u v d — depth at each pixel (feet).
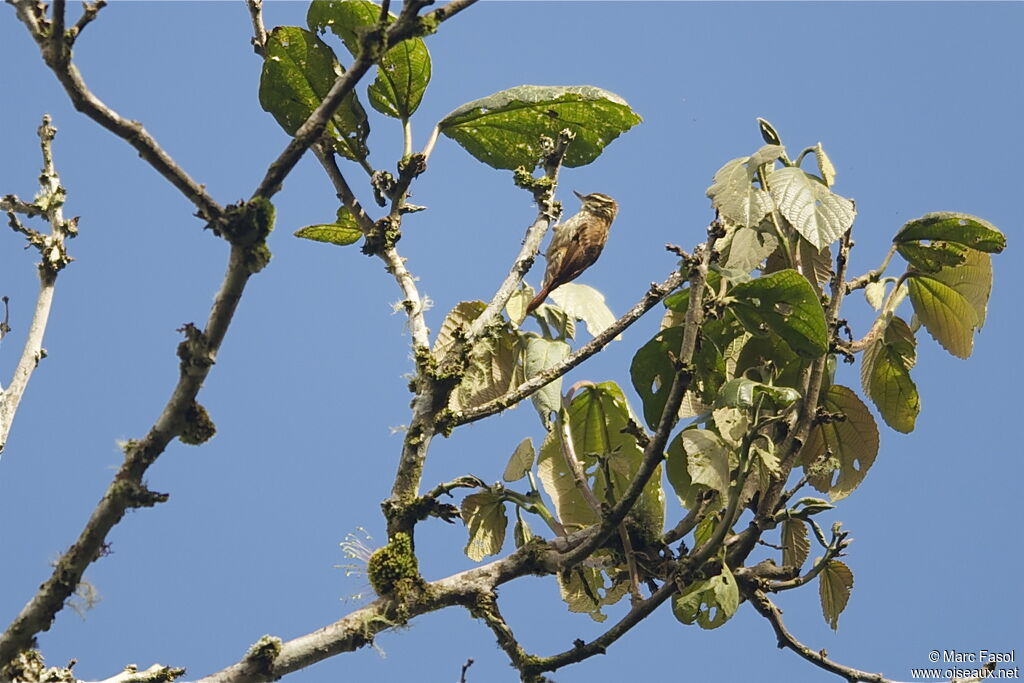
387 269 29.48
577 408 32.04
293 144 21.43
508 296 28.14
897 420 32.94
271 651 24.44
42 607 22.68
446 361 27.45
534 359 30.17
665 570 27.78
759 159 28.09
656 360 29.99
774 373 30.19
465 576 26.53
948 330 32.55
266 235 21.21
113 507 22.17
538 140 31.81
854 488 31.78
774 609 27.94
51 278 33.35
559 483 31.17
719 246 29.30
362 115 30.37
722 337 30.53
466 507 29.89
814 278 31.50
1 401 30.96
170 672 25.91
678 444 30.01
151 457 22.25
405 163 29.99
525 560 26.91
